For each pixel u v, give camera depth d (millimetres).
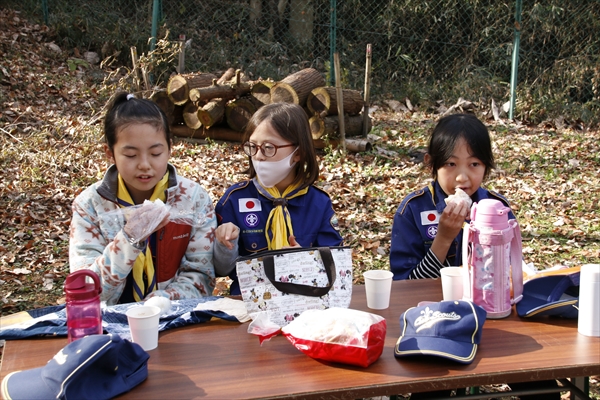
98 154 6703
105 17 10445
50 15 10273
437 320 1745
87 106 8328
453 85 10727
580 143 8375
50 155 6422
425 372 1623
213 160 6891
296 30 11352
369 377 1603
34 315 2053
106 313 1993
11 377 1520
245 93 7582
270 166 2459
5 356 1767
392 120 9336
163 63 9531
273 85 7258
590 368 1647
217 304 2086
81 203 2363
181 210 2377
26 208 5367
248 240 2619
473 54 11211
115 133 2172
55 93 8531
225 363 1702
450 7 11188
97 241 2330
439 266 2443
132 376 1576
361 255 4703
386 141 7930
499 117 9820
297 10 11234
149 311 1819
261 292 1926
